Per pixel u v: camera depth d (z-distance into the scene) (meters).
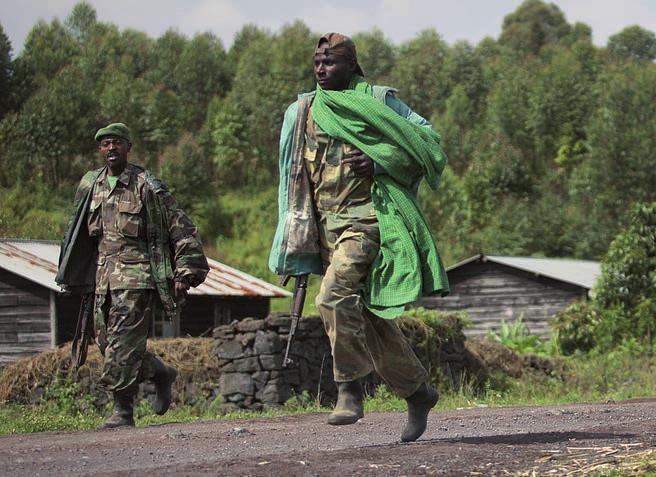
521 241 56.22
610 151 58.84
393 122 5.53
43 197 60.59
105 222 8.73
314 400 14.60
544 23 126.06
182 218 8.81
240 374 14.23
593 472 4.77
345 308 5.42
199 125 81.50
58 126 65.00
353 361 5.48
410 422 5.95
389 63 94.62
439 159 5.61
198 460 5.52
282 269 5.72
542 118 73.44
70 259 8.82
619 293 25.27
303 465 4.89
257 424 8.85
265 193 67.12
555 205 59.38
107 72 81.31
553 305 30.59
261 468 4.80
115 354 8.65
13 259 22.59
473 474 4.67
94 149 67.81
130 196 8.70
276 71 80.19
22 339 21.92
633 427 6.89
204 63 88.00
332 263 5.52
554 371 18.97
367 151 5.52
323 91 5.68
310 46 84.62
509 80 82.19
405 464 4.93
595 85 77.62
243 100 76.12
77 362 9.03
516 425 8.02
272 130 74.06
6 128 64.94
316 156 5.66
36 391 14.79
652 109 59.47
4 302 22.08
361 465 4.89
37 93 68.81
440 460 5.07
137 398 14.32
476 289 31.88
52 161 65.00
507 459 5.14
